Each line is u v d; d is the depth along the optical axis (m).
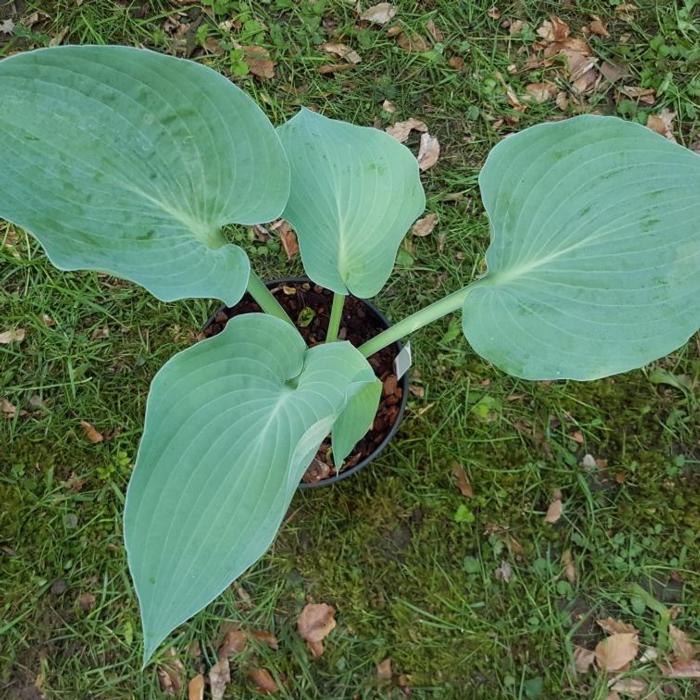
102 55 0.79
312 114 0.98
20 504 1.21
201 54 1.46
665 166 0.92
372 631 1.20
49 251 0.79
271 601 1.20
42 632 1.17
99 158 0.83
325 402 0.89
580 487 1.28
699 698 1.20
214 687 1.16
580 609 1.23
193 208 0.88
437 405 1.29
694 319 0.90
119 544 1.21
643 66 1.50
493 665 1.20
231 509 0.85
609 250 0.93
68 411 1.25
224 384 0.87
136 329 1.30
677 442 1.31
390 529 1.24
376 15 1.48
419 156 1.41
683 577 1.25
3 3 1.45
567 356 0.93
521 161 0.92
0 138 0.79
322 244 0.98
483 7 1.51
